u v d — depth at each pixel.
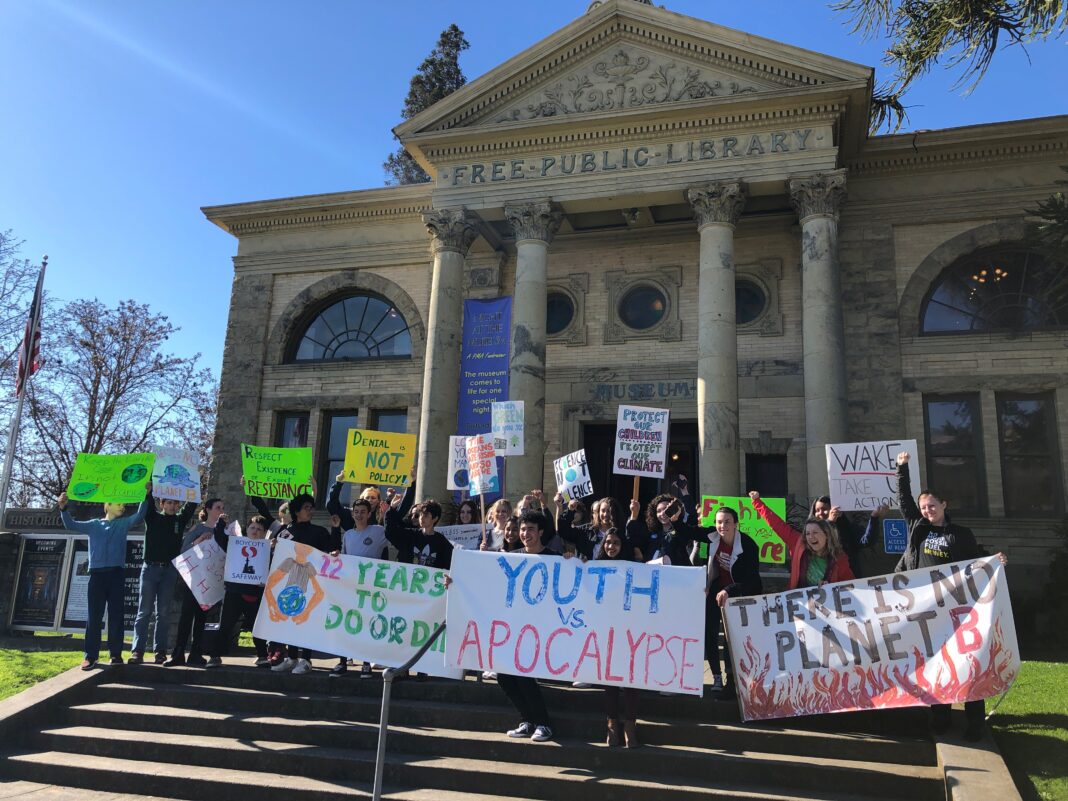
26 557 14.48
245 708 8.88
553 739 7.72
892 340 18.08
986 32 11.45
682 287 19.95
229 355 23.09
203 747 7.90
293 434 22.56
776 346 18.84
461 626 7.74
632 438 11.82
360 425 21.75
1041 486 17.02
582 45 18.45
